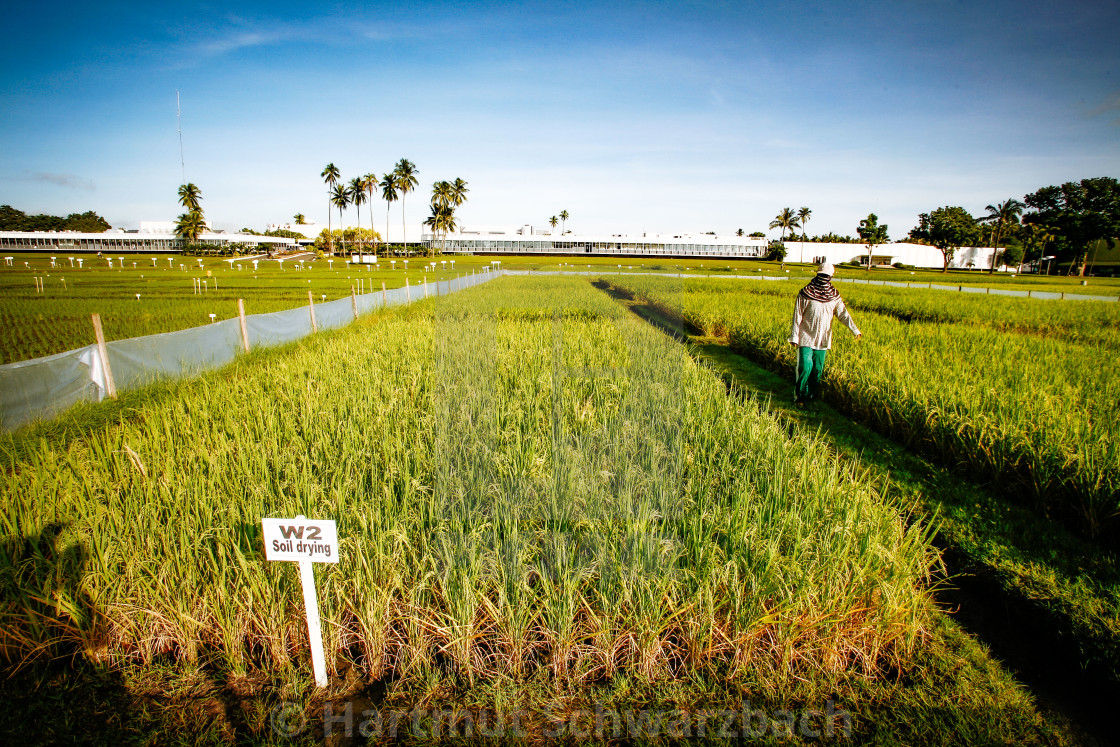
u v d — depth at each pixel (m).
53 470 4.66
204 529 3.64
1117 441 4.81
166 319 17.56
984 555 3.95
